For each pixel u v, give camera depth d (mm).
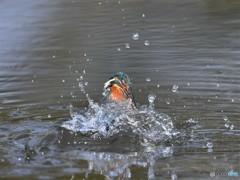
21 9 23328
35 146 10656
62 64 16922
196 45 18125
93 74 15844
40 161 9875
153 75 15492
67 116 12586
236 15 21422
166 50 17734
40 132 11461
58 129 11578
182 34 19453
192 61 16531
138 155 10133
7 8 23500
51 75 15977
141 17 21797
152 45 18312
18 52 18188
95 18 21859
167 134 11125
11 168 9523
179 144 10672
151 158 9922
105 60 17062
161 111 12648
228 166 9430
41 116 12617
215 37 18922
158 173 9195
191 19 21250
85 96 14117
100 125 11492
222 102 13188
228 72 15445
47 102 13688
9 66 16906
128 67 16203
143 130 11258
